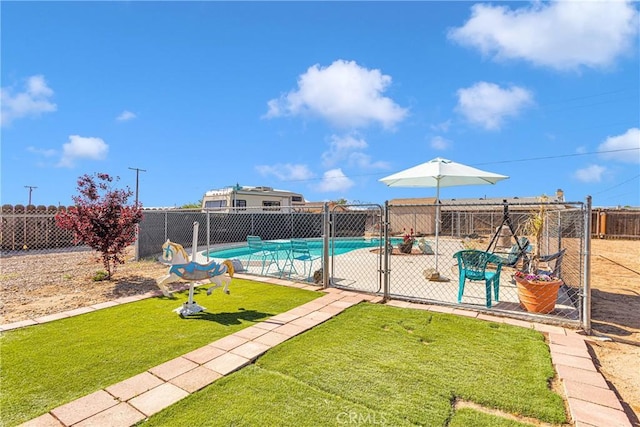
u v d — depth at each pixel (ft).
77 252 33.91
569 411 7.43
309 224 57.88
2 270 24.49
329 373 8.95
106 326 12.62
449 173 20.90
